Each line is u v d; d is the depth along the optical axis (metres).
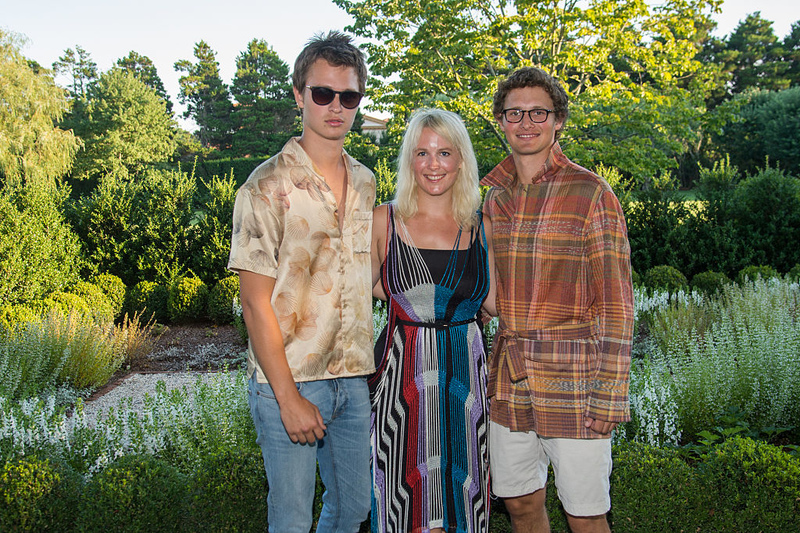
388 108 12.19
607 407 2.05
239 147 56.53
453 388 2.26
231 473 2.57
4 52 27.36
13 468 2.46
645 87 10.83
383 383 2.27
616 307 2.06
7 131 26.62
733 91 51.53
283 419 1.86
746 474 2.51
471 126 11.21
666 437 3.52
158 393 3.69
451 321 2.29
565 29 10.68
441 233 2.33
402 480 2.24
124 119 47.06
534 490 2.32
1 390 4.75
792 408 3.84
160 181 10.65
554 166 2.21
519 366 2.18
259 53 70.56
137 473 2.55
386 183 11.28
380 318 5.86
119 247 9.82
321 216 1.90
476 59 11.41
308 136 1.93
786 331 4.81
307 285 1.91
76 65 71.94
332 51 1.85
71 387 5.65
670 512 2.52
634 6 10.00
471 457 2.27
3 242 7.48
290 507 1.98
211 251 9.76
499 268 2.31
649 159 10.69
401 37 11.55
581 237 2.11
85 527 2.39
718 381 4.04
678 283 8.52
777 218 10.13
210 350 7.37
